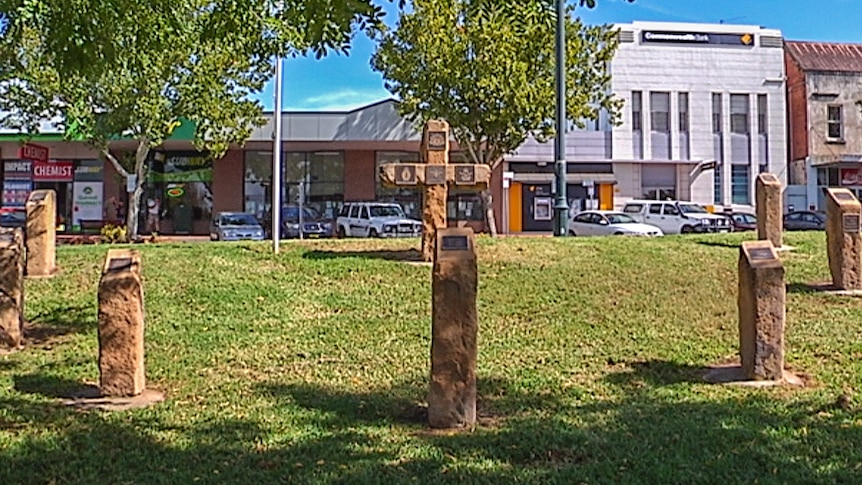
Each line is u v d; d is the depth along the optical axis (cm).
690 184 3481
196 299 988
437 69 2253
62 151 3391
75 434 545
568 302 984
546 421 569
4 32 706
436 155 1241
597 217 2552
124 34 735
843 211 1048
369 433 545
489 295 1016
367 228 2794
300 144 3212
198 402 627
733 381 676
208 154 3250
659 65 3469
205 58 2123
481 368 722
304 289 1067
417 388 668
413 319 914
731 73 3516
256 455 498
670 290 1049
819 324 874
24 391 659
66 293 1025
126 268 661
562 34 1842
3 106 2238
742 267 694
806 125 3616
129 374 644
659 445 508
